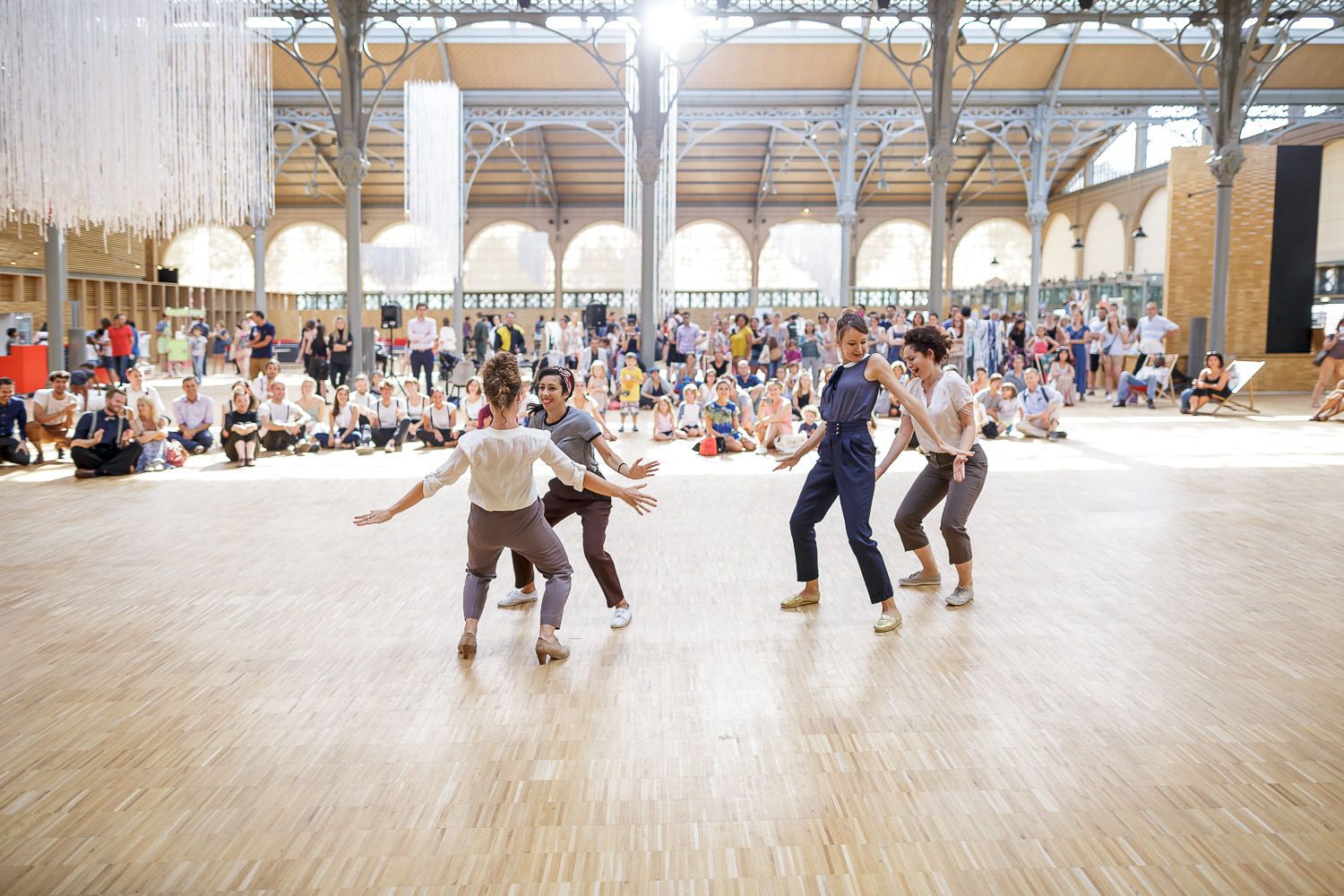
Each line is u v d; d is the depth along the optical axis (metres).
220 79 8.96
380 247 24.39
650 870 2.21
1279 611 4.28
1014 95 22.05
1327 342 13.62
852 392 4.05
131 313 21.62
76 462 8.15
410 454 9.72
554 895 2.11
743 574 4.99
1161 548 5.52
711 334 17.84
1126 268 27.03
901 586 4.75
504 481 3.48
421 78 21.28
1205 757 2.79
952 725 3.04
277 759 2.79
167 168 8.55
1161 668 3.55
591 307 20.78
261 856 2.26
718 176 29.22
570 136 26.58
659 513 6.62
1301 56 20.67
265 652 3.75
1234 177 15.96
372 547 5.57
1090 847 2.30
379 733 2.98
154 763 2.76
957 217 31.69
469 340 22.12
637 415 12.48
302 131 25.50
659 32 13.90
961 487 4.39
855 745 2.90
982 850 2.29
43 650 3.76
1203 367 14.81
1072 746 2.87
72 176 8.02
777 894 2.11
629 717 3.12
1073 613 4.27
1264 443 10.23
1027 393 10.84
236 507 6.82
